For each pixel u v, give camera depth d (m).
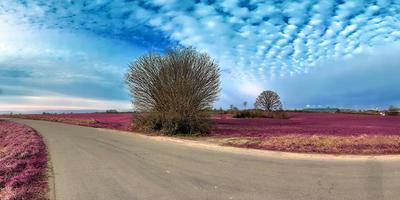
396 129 27.02
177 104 23.36
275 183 8.33
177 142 18.14
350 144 15.66
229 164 11.06
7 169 9.88
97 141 18.42
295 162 11.50
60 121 45.28
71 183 8.48
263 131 25.05
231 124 35.66
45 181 8.73
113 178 8.98
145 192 7.55
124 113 72.00
